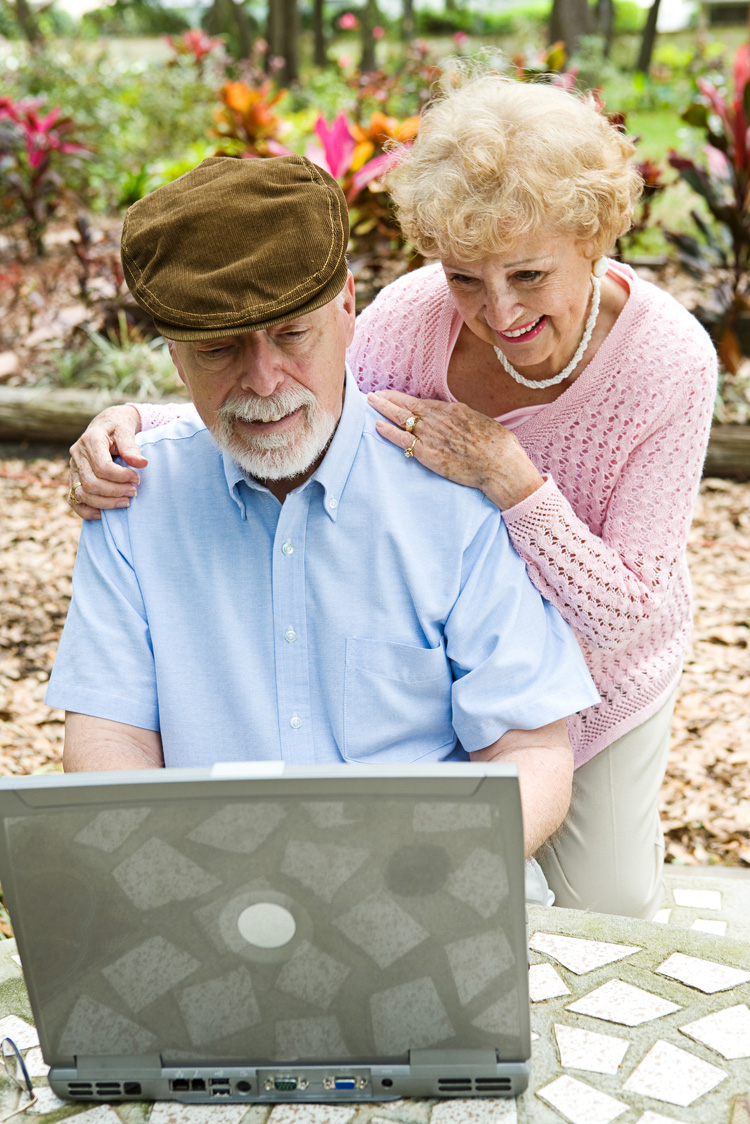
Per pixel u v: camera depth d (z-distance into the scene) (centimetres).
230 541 164
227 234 145
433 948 103
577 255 169
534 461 209
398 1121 109
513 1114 110
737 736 335
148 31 2700
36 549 455
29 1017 131
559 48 529
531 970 133
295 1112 112
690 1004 126
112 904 103
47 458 535
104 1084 113
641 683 212
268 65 1880
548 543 179
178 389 541
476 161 154
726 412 508
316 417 154
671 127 1308
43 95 946
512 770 96
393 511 163
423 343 207
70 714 165
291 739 162
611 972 132
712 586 418
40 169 766
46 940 106
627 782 221
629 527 199
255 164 153
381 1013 107
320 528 162
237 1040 110
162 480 169
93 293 641
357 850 99
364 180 474
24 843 101
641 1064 117
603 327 198
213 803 98
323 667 162
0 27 2181
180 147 1123
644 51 1938
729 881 261
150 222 149
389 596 161
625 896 227
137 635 165
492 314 171
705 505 477
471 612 161
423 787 96
